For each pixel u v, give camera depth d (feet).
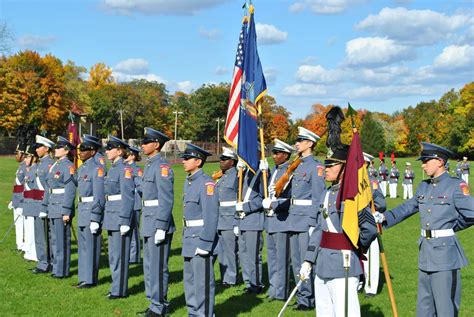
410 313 29.17
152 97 313.32
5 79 234.79
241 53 34.42
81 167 34.73
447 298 22.22
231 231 35.53
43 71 246.68
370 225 21.08
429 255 22.58
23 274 37.63
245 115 33.24
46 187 37.63
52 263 38.24
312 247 22.27
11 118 235.40
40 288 34.09
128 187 31.55
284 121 338.13
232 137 34.37
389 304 30.86
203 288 25.95
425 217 22.95
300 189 30.66
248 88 33.32
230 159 35.86
